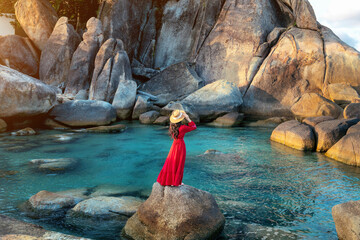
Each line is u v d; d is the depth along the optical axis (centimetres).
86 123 1490
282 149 1095
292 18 2027
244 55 1970
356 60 1670
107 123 1532
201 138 1298
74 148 1079
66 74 2025
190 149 1098
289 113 1728
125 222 512
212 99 1709
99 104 1548
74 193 638
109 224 505
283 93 1781
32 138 1212
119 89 1728
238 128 1547
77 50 1948
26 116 1378
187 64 2045
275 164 901
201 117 1719
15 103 1287
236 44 2019
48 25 2148
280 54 1812
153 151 1069
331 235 480
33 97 1360
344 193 667
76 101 1542
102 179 763
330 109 1397
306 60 1750
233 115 1628
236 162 923
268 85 1806
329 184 725
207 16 2159
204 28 2159
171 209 452
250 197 646
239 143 1199
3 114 1266
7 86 1253
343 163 907
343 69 1686
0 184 700
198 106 1728
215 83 1788
